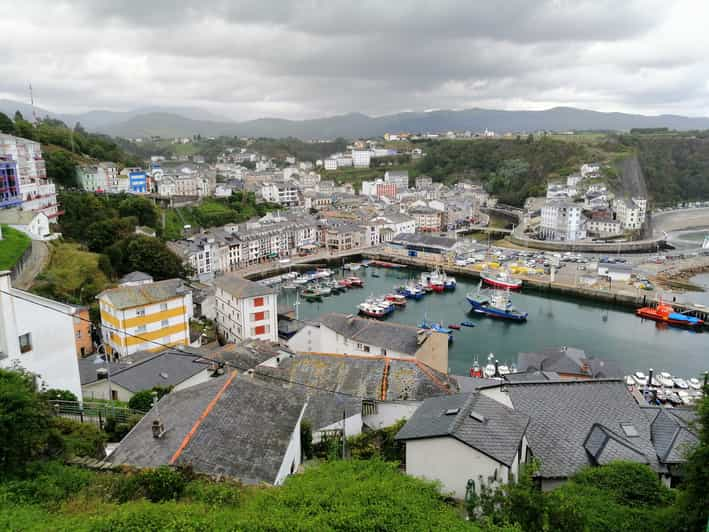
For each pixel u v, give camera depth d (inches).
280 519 826.2
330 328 2942.9
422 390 1911.9
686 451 1239.5
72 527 782.5
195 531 785.6
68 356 1649.9
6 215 4151.1
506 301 5017.2
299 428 1339.8
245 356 2361.0
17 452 965.8
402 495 953.5
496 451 1106.7
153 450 1082.1
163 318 3159.5
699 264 6806.1
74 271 3754.9
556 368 2792.8
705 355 3941.9
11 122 6983.3
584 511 981.8
